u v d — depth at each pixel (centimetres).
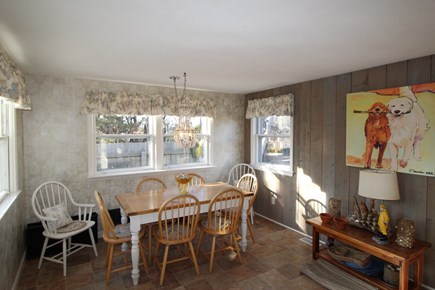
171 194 310
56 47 213
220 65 272
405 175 254
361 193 258
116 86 363
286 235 367
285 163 405
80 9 146
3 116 253
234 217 288
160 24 168
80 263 290
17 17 156
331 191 327
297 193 376
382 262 262
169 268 280
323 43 204
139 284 251
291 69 289
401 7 144
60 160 336
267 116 420
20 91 231
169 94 404
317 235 292
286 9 146
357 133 292
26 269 277
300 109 367
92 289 243
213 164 456
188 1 137
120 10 148
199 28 174
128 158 389
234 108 473
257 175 453
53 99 329
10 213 230
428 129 234
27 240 294
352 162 298
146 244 333
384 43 204
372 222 255
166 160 423
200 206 281
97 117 364
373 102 276
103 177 358
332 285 244
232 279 261
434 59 231
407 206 253
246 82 365
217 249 324
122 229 273
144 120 400
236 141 478
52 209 292
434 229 236
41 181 326
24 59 249
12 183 262
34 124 320
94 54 233
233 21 163
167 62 262
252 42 202
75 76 328
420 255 228
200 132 454
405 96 249
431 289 240
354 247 269
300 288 247
